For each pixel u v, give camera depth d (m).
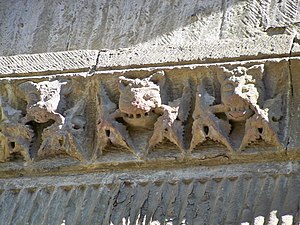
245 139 2.68
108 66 2.85
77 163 2.82
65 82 2.88
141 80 2.79
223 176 2.69
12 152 2.88
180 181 2.72
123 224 2.68
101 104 2.81
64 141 2.82
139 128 2.79
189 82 2.78
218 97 2.75
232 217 2.61
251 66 2.73
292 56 2.72
